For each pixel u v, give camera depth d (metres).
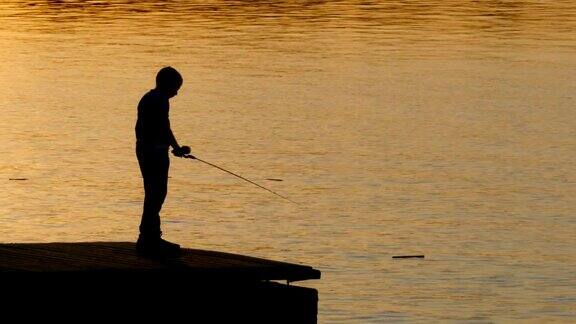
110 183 85.88
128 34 179.38
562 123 111.94
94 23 194.50
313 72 143.12
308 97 125.69
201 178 88.25
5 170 89.50
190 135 104.81
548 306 58.12
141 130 42.69
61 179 86.81
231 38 174.62
